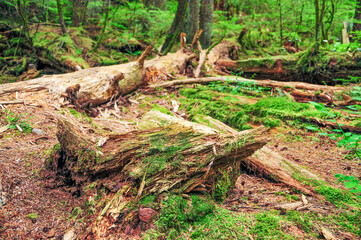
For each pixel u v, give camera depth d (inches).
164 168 82.1
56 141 136.3
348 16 369.7
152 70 253.1
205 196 89.0
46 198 91.0
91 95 187.8
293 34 384.5
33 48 318.0
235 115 177.3
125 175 82.8
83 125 153.6
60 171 100.7
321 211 88.1
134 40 349.1
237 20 494.6
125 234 73.2
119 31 384.2
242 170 122.4
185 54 302.0
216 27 442.3
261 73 285.4
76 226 77.5
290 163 114.7
